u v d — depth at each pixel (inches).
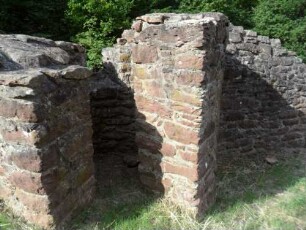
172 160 138.1
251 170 202.7
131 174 166.6
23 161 105.6
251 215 146.8
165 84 132.2
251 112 226.8
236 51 214.1
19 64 111.7
